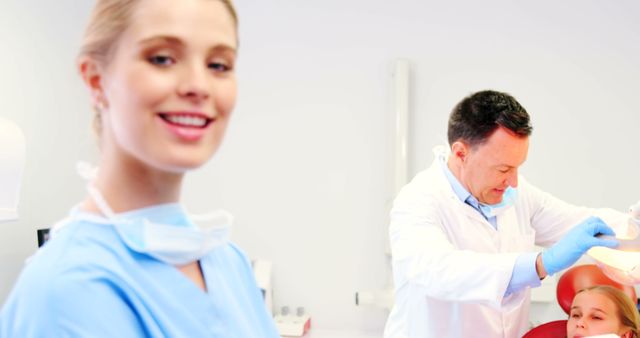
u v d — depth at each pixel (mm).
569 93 2215
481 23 2258
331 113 2336
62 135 2172
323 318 2352
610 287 1495
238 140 2385
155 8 407
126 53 408
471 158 1238
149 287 447
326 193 2344
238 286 596
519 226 1403
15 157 1337
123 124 415
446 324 1270
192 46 415
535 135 2230
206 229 487
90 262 400
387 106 2305
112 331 389
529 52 2234
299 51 2354
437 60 2279
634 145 2186
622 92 2189
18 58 1955
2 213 1326
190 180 2406
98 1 438
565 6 2217
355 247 2328
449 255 1106
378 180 2312
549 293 2094
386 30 2305
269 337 624
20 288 374
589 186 2207
